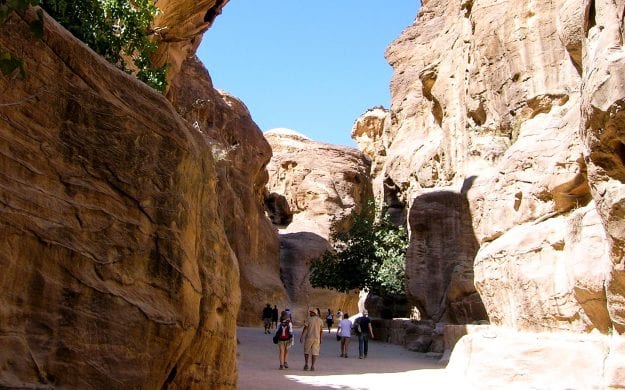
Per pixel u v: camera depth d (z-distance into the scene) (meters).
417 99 31.84
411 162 29.19
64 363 4.91
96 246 5.44
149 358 5.64
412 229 21.91
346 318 19.89
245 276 36.91
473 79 20.31
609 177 8.06
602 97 7.46
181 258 6.21
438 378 12.41
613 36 7.69
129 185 5.90
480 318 17.86
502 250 12.96
